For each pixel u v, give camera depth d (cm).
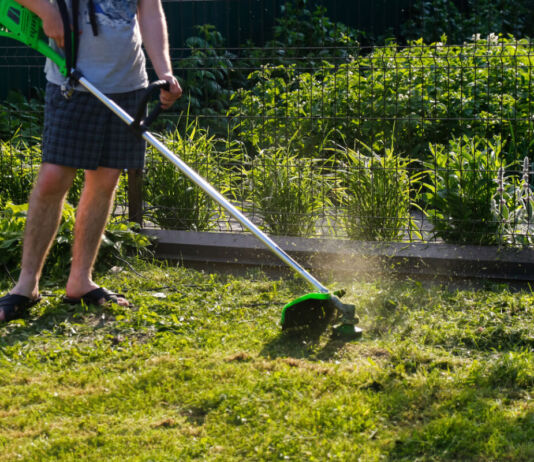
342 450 229
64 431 247
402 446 231
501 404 260
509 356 294
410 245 430
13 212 462
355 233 455
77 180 502
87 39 356
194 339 336
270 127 586
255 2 912
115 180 376
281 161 494
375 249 434
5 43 824
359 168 459
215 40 850
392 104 613
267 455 227
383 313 363
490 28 929
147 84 384
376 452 227
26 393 280
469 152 457
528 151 554
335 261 440
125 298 394
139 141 375
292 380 278
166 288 418
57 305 381
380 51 668
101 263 450
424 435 235
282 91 648
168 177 492
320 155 567
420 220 505
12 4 356
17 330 350
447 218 438
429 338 330
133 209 481
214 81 767
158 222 498
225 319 363
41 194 362
